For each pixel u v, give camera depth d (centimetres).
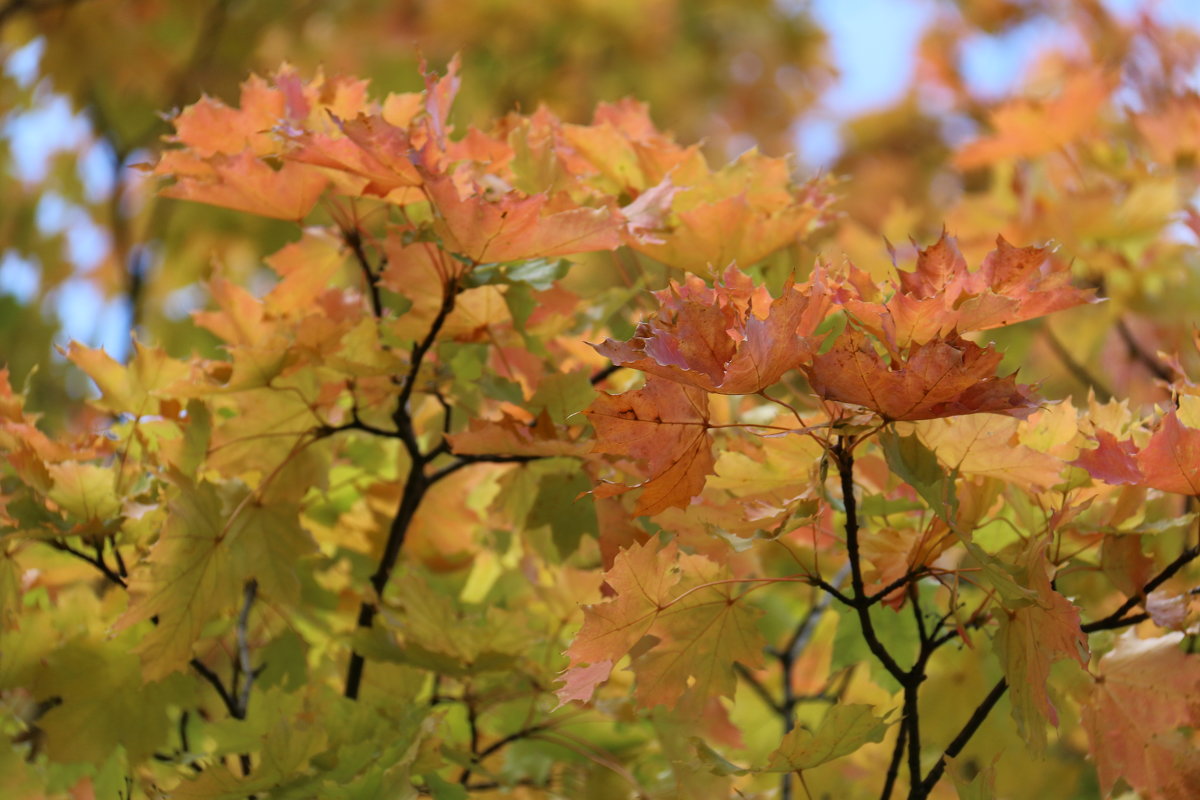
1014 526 232
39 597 252
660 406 217
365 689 245
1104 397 329
